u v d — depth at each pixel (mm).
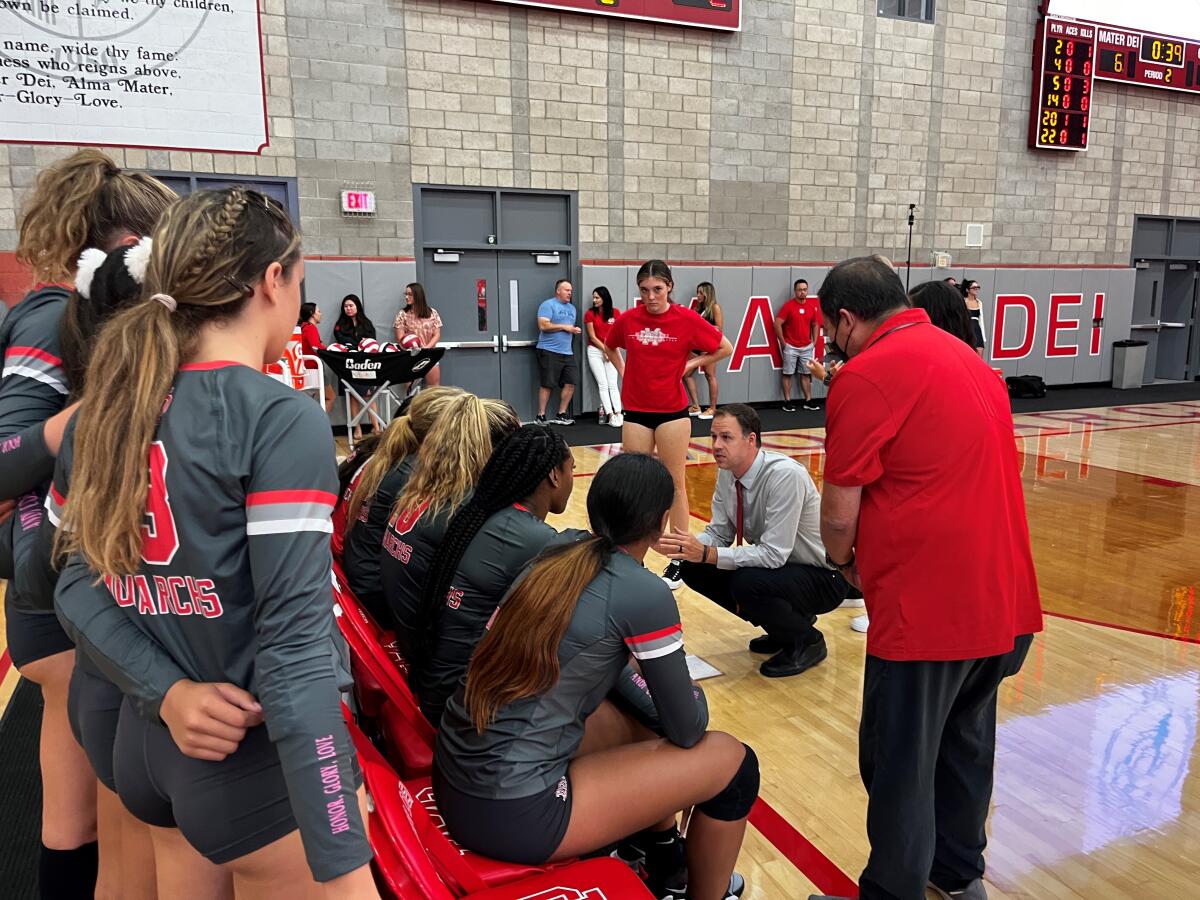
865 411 1624
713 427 3127
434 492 1886
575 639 1507
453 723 1561
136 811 1065
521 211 8922
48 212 1363
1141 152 12188
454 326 8875
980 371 1705
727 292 9734
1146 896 2002
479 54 8352
